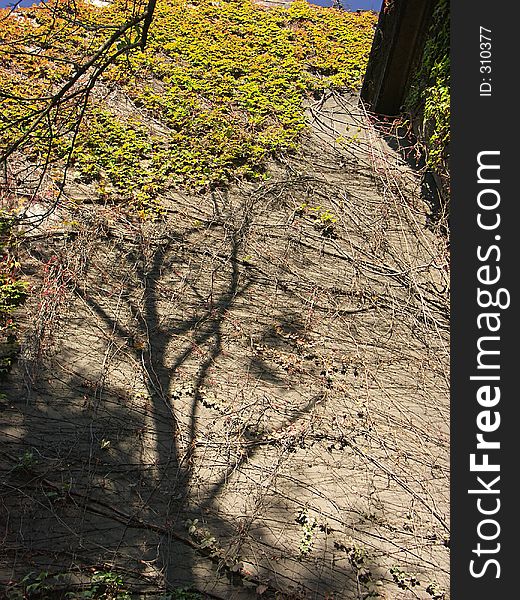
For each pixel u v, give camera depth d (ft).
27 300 20.29
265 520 15.44
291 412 18.26
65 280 20.95
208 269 22.53
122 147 27.27
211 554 14.57
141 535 14.83
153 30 36.14
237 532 15.08
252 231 24.21
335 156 28.63
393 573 14.71
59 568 13.89
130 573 14.02
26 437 16.61
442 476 16.93
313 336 20.75
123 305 20.83
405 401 18.97
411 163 28.30
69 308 20.33
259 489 16.14
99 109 29.12
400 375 19.76
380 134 30.19
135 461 16.46
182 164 27.20
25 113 27.12
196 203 25.31
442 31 26.32
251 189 26.32
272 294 21.99
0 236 22.00
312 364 19.83
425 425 18.31
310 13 42.39
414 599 14.29
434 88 26.00
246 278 22.44
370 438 17.78
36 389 17.89
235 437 17.29
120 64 31.83
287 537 15.15
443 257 23.70
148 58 33.32
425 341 20.89
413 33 28.58
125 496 15.61
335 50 37.83
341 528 15.49
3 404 17.34
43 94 28.73
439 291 22.67
